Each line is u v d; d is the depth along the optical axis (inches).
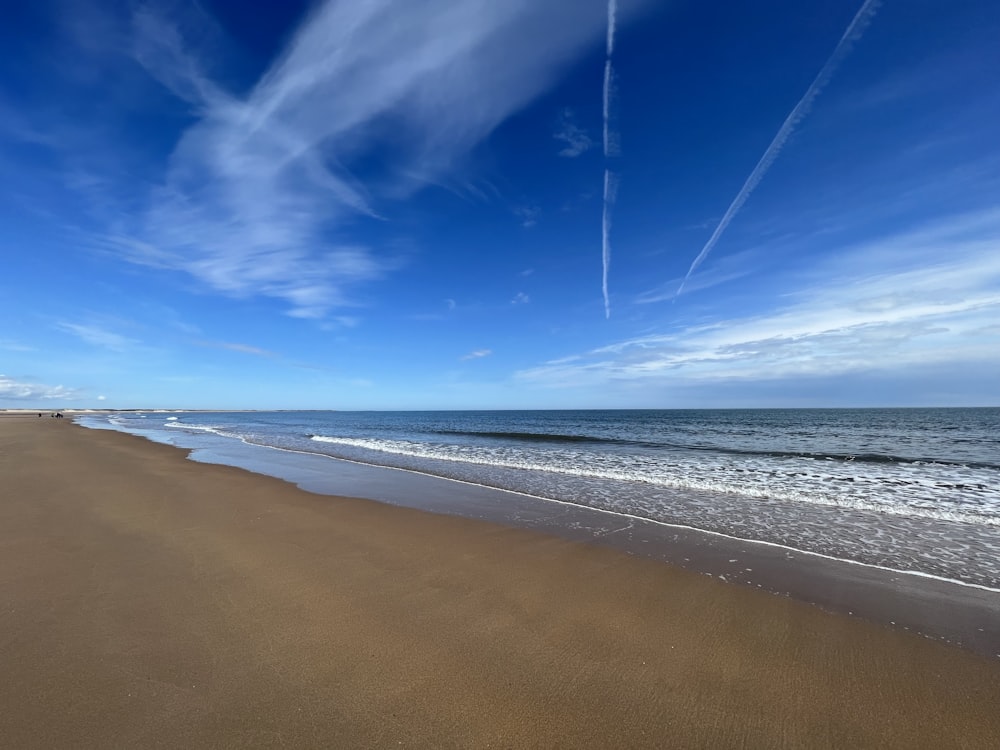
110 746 89.4
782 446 741.3
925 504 325.1
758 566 205.6
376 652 128.3
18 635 132.9
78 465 486.0
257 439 962.1
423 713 102.5
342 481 424.2
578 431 1149.1
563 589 178.1
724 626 148.7
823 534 256.2
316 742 92.4
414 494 364.8
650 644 136.5
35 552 207.5
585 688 113.7
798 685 117.0
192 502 319.0
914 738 98.2
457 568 200.2
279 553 215.6
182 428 1450.5
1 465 474.9
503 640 137.0
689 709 106.4
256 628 140.9
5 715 97.7
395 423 1835.6
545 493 369.4
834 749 94.5
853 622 152.3
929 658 130.3
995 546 235.3
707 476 444.8
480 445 791.7
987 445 730.2
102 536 234.5
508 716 102.2
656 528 268.5
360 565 201.8
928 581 189.2
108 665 118.0
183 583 176.1
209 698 105.4
